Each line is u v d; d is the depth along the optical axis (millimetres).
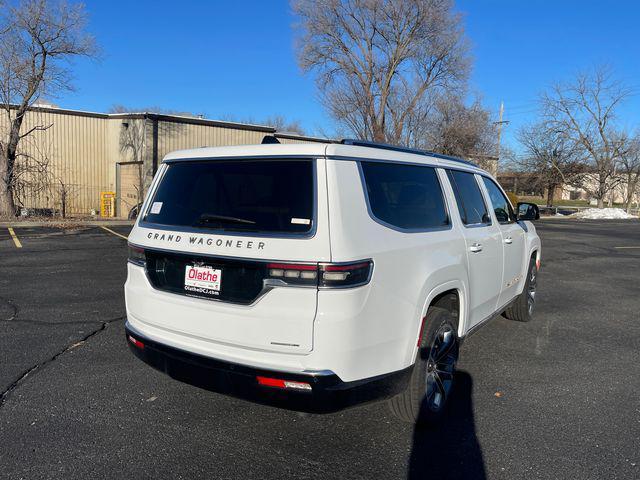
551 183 38219
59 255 10703
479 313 4477
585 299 7805
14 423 3475
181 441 3299
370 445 3305
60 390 4008
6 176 19344
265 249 2812
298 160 2977
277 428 3502
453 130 29078
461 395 4117
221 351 3014
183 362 3133
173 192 3443
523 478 2955
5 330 5438
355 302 2758
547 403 3977
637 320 6566
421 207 3594
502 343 5469
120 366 4516
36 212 21562
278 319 2775
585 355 5121
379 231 3016
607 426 3600
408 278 3148
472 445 3326
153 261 3357
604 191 37062
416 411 3359
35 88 18938
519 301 6098
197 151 3445
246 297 2902
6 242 12805
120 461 3053
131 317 3559
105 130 25938
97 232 15602
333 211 2803
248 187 3076
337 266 2697
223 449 3215
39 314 6062
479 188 4719
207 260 3033
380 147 3445
